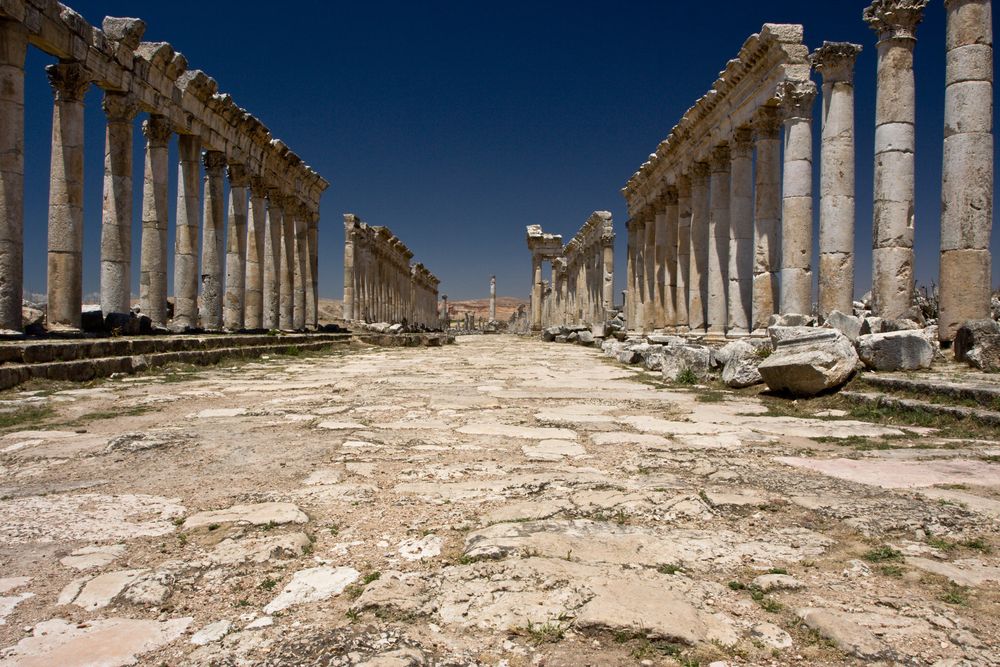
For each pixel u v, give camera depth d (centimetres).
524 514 496
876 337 1234
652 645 315
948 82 1523
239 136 2777
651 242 3503
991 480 603
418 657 301
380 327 4325
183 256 2438
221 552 428
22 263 1590
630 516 497
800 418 991
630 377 1677
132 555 430
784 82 1869
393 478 620
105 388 1289
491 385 1459
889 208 1598
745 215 2228
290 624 338
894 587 375
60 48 1692
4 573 402
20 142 1573
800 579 384
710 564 407
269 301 3219
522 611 341
